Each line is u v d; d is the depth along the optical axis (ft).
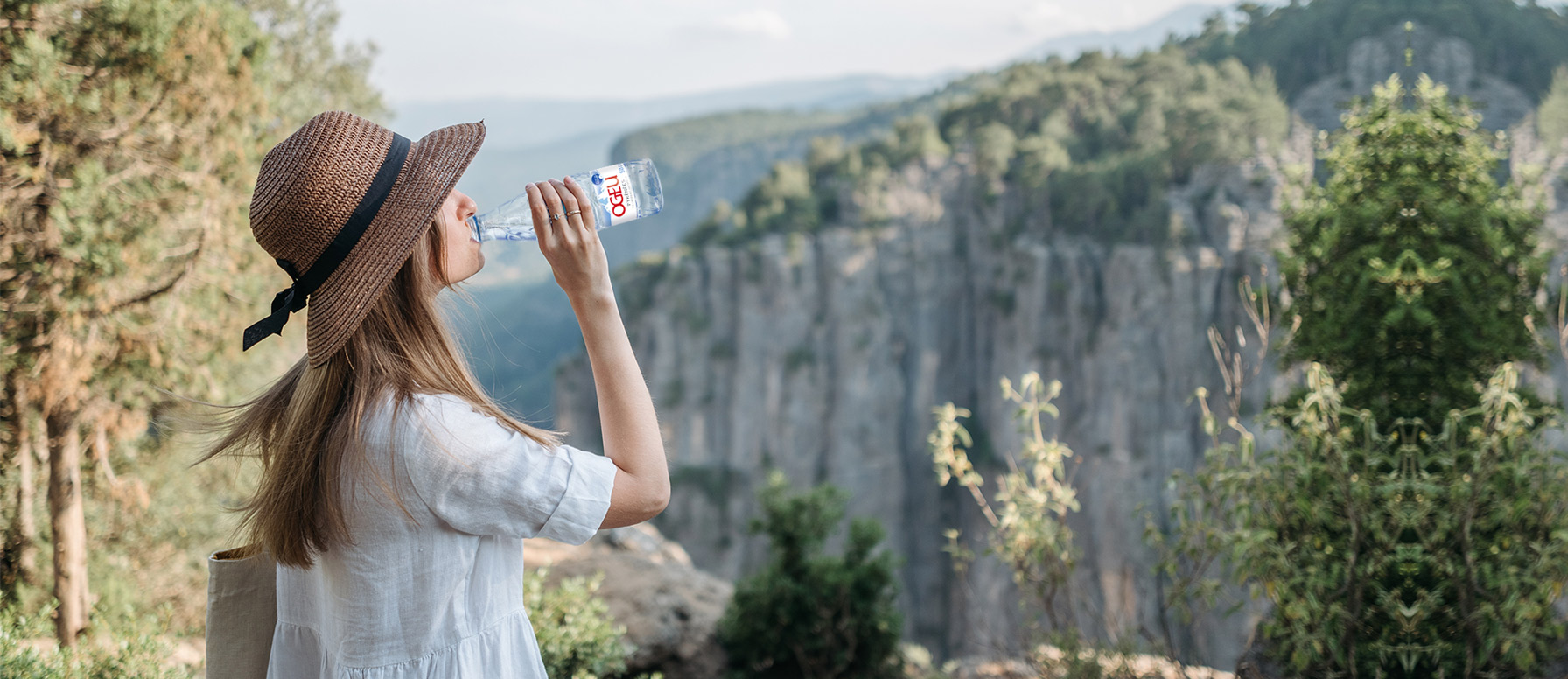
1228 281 180.96
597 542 26.89
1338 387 14.65
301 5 35.40
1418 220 14.66
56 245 16.52
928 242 222.69
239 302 21.59
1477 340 14.03
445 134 4.04
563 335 370.94
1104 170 212.84
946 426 16.43
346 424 3.62
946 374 222.89
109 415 18.62
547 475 3.67
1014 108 268.62
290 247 3.67
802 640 20.84
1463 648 13.16
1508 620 11.49
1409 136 15.02
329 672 3.99
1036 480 15.76
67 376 16.76
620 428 3.92
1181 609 14.42
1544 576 11.63
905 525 215.51
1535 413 13.37
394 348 3.77
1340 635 12.86
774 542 22.00
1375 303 14.76
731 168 629.10
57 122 16.48
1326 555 13.46
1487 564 12.34
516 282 463.42
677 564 25.64
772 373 218.59
